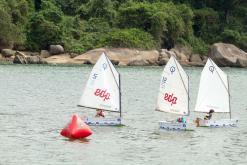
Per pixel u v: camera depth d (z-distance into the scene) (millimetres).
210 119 115688
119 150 90750
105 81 115625
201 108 118062
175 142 98750
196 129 112562
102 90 115625
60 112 132000
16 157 83938
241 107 151625
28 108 137625
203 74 117625
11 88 181500
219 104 119250
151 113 134375
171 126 111125
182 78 113938
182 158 86562
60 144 94062
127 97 166375
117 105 115438
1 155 84875
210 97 118438
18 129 107562
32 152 87562
